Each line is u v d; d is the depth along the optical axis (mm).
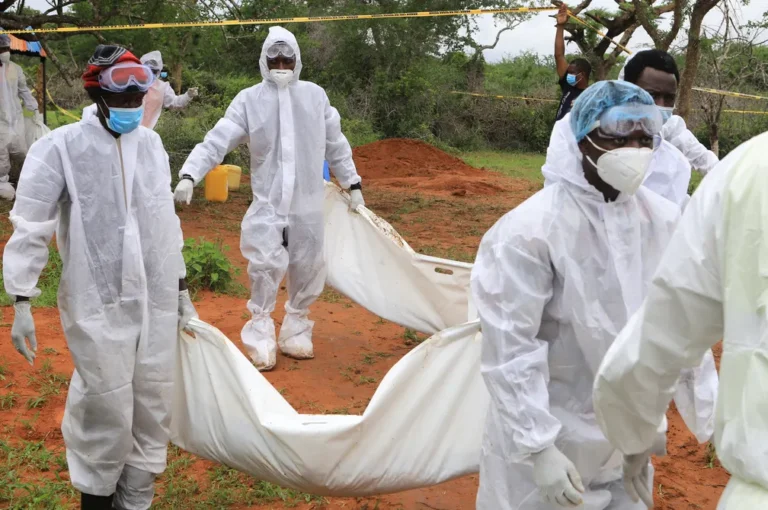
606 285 2986
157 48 15211
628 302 2977
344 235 6844
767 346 1905
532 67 43906
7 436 5254
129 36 15070
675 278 2156
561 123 3082
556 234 2938
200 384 3975
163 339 3916
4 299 7980
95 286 3797
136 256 3820
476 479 4867
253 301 6699
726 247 2025
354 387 6324
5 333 7031
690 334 2209
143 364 3895
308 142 6539
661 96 4629
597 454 3131
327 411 5777
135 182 3844
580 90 7246
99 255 3797
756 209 1969
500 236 3002
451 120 34188
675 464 5199
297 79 6559
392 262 6672
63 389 6004
